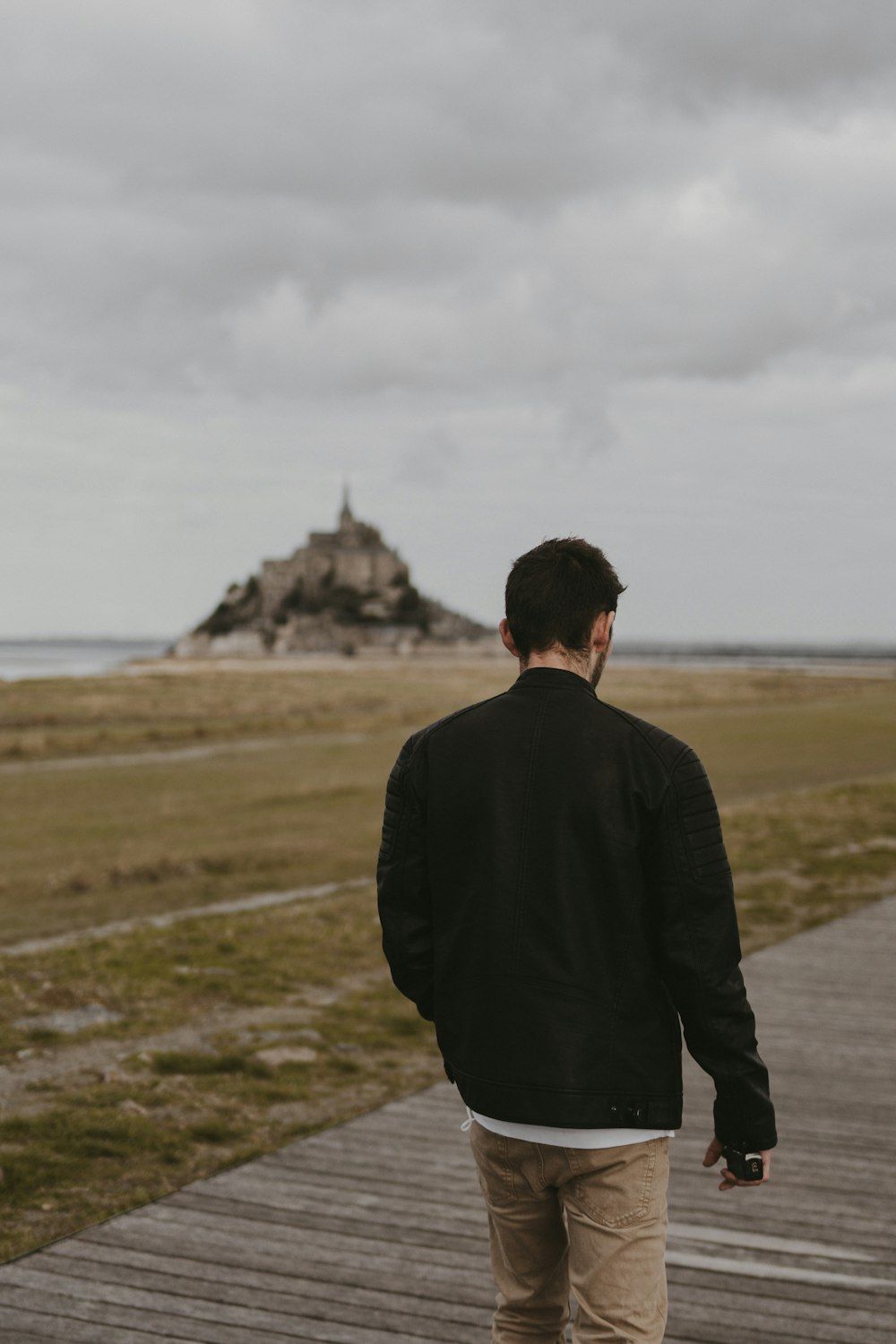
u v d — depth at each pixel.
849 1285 3.97
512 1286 2.22
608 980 1.98
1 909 13.61
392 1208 4.52
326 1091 6.27
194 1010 8.16
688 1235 4.41
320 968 9.70
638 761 2.02
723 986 1.97
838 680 105.12
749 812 20.81
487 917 2.02
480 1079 2.02
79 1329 3.45
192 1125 5.57
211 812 23.34
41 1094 6.09
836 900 13.03
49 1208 4.49
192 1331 3.46
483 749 2.10
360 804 24.66
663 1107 1.99
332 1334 3.47
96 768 32.28
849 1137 5.65
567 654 2.19
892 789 24.33
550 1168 2.03
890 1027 7.88
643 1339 1.97
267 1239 4.18
